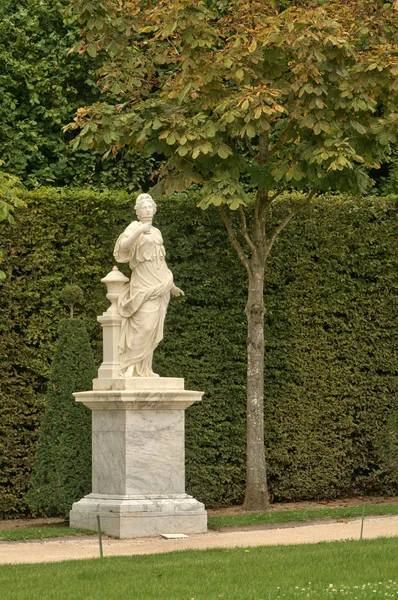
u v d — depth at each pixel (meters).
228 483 17.12
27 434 16.19
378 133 15.52
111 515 13.79
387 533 13.29
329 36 14.74
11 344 16.14
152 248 14.45
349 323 17.91
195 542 13.12
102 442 14.46
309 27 14.83
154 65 17.91
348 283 17.91
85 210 16.64
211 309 17.12
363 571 10.20
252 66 15.42
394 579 9.86
